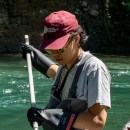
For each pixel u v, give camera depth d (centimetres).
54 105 427
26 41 536
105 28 2152
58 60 390
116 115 910
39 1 2094
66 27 380
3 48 1955
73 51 390
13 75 1319
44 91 1130
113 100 1055
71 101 399
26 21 2047
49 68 507
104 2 2203
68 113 391
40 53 521
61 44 375
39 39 2034
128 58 1814
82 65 396
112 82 1266
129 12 2216
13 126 809
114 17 2205
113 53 2014
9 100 1025
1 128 793
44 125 425
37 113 394
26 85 1189
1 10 2011
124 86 1217
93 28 2138
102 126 380
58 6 2136
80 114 387
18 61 1625
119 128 806
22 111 928
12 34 1998
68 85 411
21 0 2053
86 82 388
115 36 2136
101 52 2045
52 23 379
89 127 383
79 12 2161
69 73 407
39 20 2070
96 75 382
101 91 377
